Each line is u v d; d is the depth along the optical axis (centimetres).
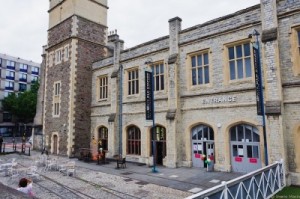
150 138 1889
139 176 1423
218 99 1516
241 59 1464
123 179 1352
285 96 1251
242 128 1434
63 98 2461
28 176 1462
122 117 2112
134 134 2039
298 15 1246
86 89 2495
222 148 1477
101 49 2708
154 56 1919
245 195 777
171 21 1798
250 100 1383
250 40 1416
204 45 1620
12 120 5447
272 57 1264
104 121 2317
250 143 1391
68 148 2298
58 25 2697
